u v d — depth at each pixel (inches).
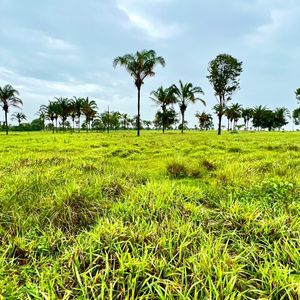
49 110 2278.5
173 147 561.3
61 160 301.1
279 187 175.3
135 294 81.1
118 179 192.1
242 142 657.0
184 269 87.0
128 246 101.8
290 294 77.1
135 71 1115.3
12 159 329.4
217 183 205.8
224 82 1312.7
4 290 82.4
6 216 132.0
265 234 112.0
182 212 135.0
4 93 1539.1
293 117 2736.2
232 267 88.4
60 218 132.9
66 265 95.1
